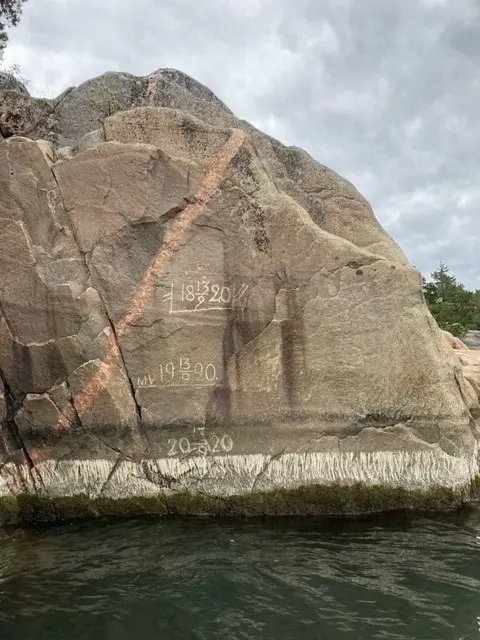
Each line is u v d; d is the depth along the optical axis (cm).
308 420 595
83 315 591
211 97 750
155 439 596
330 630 398
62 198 599
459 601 432
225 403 597
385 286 600
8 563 496
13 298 598
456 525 560
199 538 539
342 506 588
